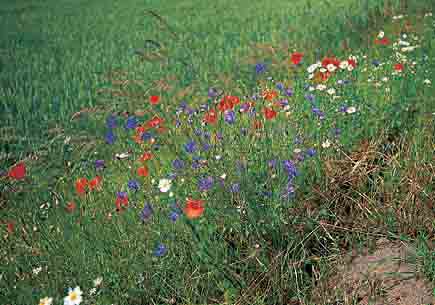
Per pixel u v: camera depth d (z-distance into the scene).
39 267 2.37
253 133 2.76
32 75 6.80
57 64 7.40
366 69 3.74
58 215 2.66
